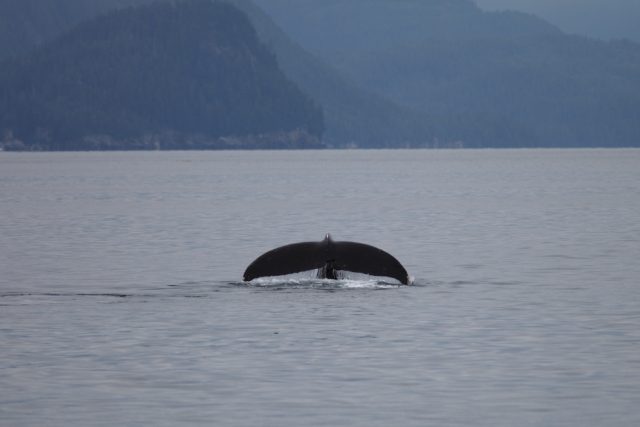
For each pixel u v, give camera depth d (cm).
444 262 13175
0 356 7638
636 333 8388
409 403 6475
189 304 9712
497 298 10088
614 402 6469
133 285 11119
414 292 10362
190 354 7681
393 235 16950
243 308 9425
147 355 7656
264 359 7531
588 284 11131
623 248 14725
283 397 6606
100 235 17088
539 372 7169
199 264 13088
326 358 7562
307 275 11056
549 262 13138
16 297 10269
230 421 6153
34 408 6384
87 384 6888
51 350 7819
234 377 7056
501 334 8350
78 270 12531
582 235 16712
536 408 6375
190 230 17962
